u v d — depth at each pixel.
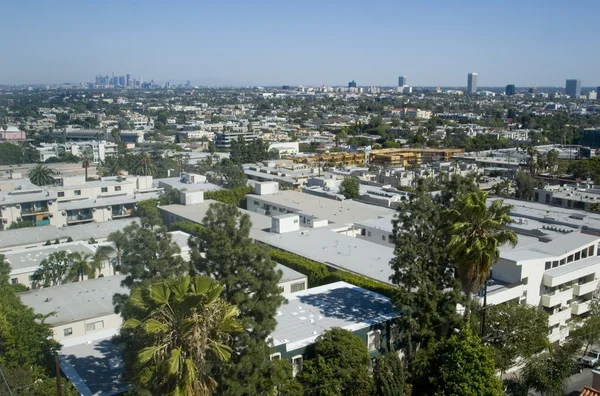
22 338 32.59
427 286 38.81
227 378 27.39
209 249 30.36
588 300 54.34
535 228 67.19
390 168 142.00
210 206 31.75
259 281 30.11
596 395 35.88
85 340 39.47
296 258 57.25
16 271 56.44
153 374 24.50
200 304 22.72
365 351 36.22
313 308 43.81
